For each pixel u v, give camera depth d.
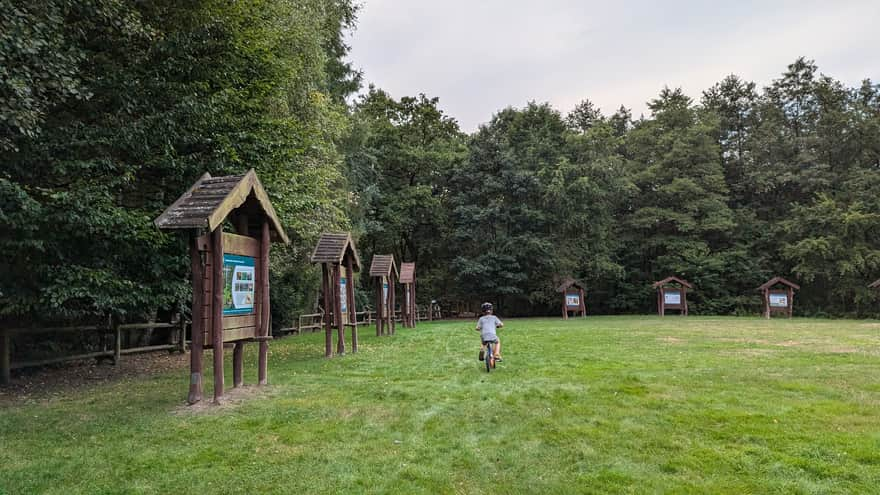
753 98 40.56
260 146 11.30
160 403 6.99
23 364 9.32
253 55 11.50
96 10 8.35
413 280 23.83
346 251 13.08
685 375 8.41
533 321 27.20
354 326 12.96
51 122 8.91
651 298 37.28
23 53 6.86
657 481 4.03
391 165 36.84
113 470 4.44
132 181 9.98
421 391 7.46
